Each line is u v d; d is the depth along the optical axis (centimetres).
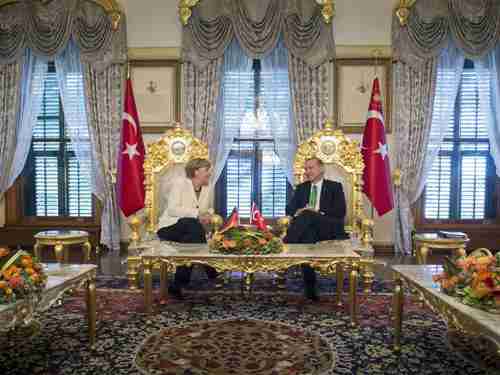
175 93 622
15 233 644
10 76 621
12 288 211
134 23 622
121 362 258
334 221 419
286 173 620
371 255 409
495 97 606
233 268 320
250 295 398
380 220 622
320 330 312
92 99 619
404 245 609
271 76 615
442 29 596
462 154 634
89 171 635
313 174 454
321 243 391
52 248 642
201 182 442
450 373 245
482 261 220
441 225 631
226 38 604
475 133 631
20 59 621
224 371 248
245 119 635
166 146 500
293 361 261
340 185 461
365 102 615
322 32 604
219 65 609
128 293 404
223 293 405
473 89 627
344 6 613
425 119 606
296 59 607
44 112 650
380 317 339
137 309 356
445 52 611
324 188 459
